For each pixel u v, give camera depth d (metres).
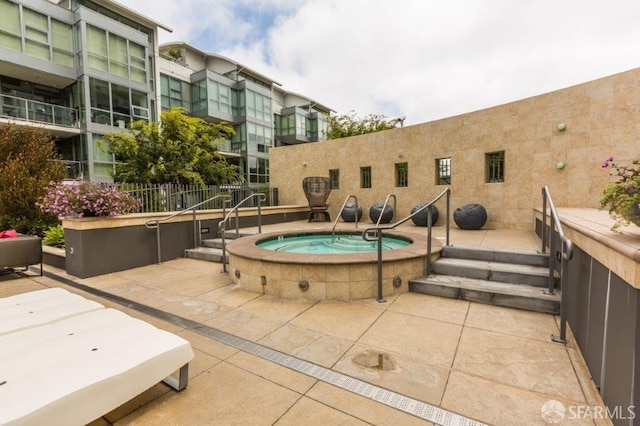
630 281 1.26
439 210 8.00
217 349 2.41
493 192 7.10
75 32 12.23
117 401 1.51
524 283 3.44
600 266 1.75
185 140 11.60
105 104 12.85
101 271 4.77
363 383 1.94
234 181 13.93
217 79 19.02
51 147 7.97
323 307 3.25
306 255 3.77
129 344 1.79
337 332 2.66
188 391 1.88
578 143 5.91
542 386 1.86
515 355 2.22
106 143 12.62
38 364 1.57
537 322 2.76
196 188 8.19
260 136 21.47
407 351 2.31
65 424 1.33
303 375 2.04
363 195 9.66
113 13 13.63
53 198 4.94
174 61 18.17
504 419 1.60
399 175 8.98
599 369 1.74
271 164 12.03
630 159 5.34
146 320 3.00
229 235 6.64
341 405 1.74
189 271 4.94
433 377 1.98
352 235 6.12
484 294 3.23
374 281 3.49
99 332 1.95
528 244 4.66
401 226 7.84
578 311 2.27
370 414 1.66
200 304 3.42
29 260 4.63
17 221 6.89
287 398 1.81
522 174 6.66
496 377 1.96
